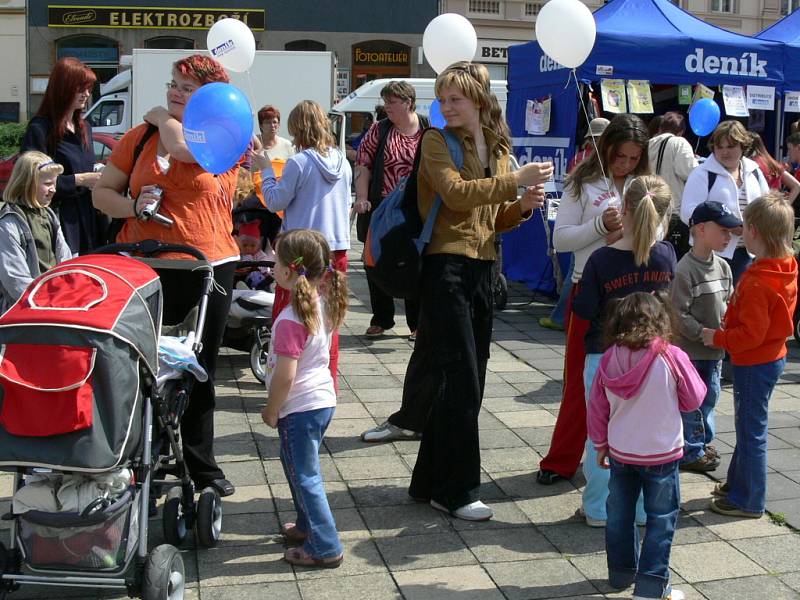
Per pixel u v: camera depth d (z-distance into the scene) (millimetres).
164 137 4012
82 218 5227
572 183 4645
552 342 7859
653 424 3396
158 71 16531
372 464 4883
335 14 27766
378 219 4078
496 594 3572
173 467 4082
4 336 2969
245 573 3686
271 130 8859
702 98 9047
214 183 4199
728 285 4590
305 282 3576
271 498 4406
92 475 3125
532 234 9961
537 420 5680
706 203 4477
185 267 3900
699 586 3666
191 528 3973
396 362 6977
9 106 27594
